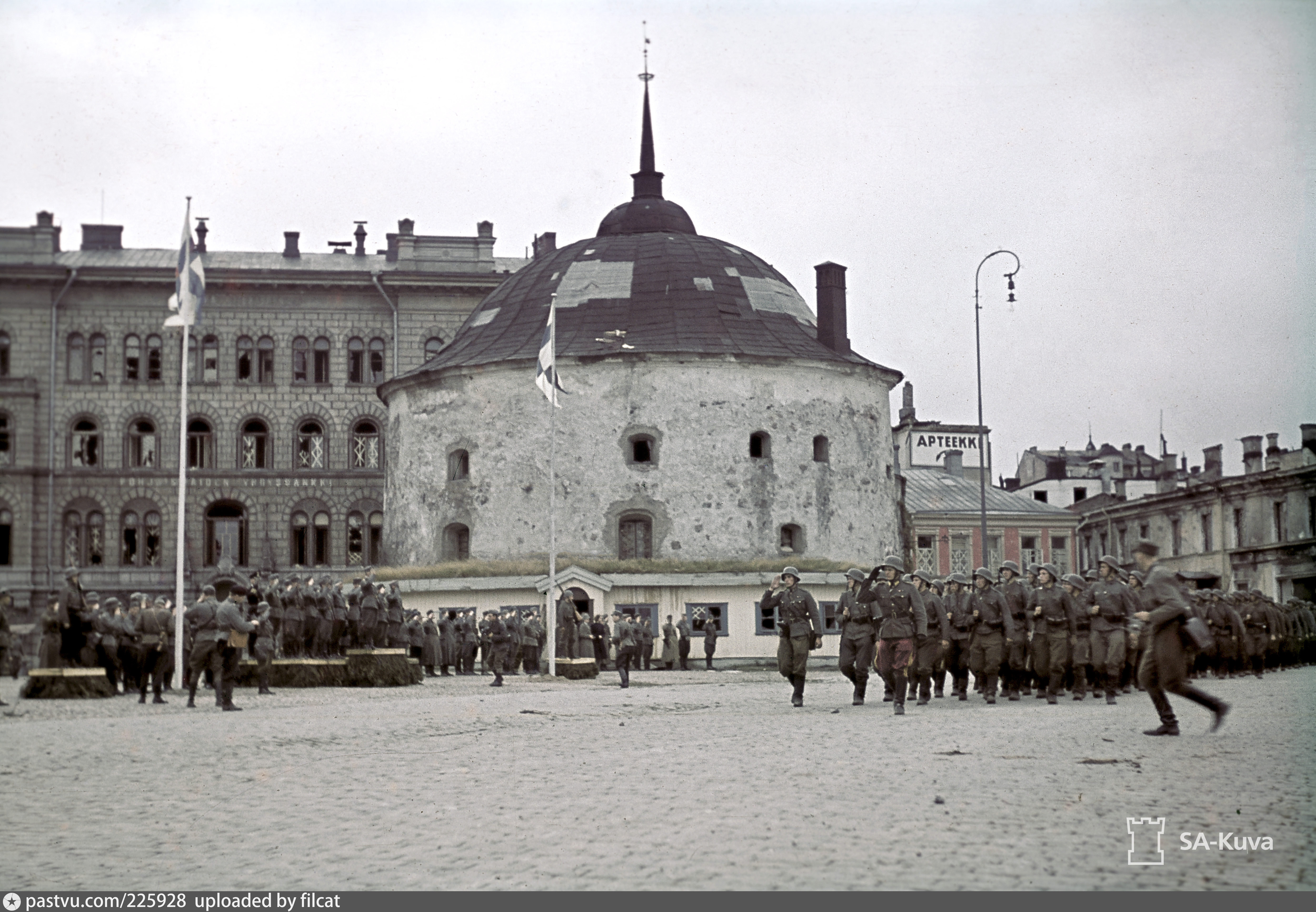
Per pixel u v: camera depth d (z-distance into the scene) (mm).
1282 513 67750
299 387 73312
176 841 11078
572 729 20062
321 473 72875
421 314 73812
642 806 12078
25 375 71188
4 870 10039
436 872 9594
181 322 33375
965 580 28109
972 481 81375
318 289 73562
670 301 57750
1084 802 11906
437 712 23641
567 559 51188
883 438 60031
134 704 27484
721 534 54594
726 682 36438
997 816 11219
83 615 31031
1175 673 17703
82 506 71312
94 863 10266
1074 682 27234
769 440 55812
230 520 72750
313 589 38000
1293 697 26391
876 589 25359
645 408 55031
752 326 57500
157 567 71500
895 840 10242
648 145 65875
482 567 51312
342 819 11875
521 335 57969
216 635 25359
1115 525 82000
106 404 71812
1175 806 11680
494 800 12734
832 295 59031
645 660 46562
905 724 20312
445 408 57812
